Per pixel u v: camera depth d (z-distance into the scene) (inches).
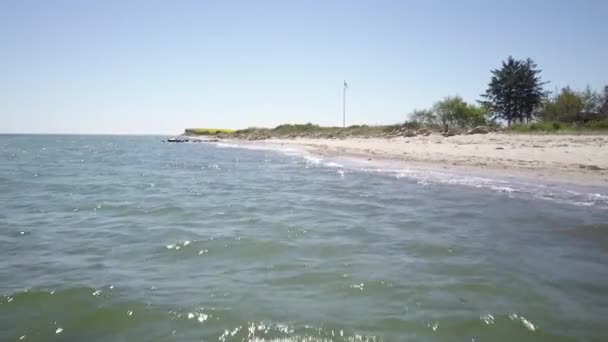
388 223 337.7
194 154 1589.6
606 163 610.9
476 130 1648.6
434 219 346.3
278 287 200.1
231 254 257.6
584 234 285.1
